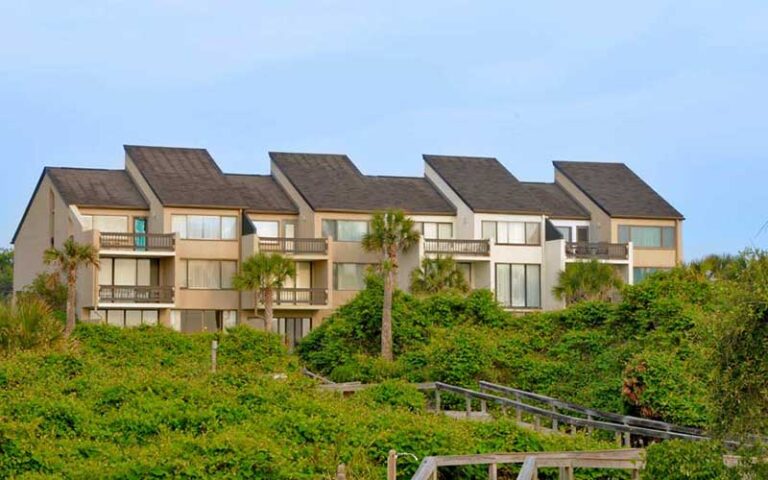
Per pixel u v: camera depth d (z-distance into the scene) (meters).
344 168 70.25
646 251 71.19
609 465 24.84
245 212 64.62
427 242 64.75
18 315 37.81
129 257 62.59
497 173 71.56
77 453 25.66
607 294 64.38
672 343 40.47
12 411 27.77
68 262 58.31
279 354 46.47
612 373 39.91
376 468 25.88
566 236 71.38
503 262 67.00
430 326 49.28
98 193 64.44
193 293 63.03
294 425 27.75
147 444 27.20
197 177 66.00
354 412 30.55
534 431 30.86
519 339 45.34
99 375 33.50
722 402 18.55
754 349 18.31
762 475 19.09
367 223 66.06
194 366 39.69
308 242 64.12
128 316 62.09
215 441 25.08
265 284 59.56
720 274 23.56
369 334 49.41
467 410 37.06
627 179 75.19
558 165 75.62
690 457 20.73
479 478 26.64
